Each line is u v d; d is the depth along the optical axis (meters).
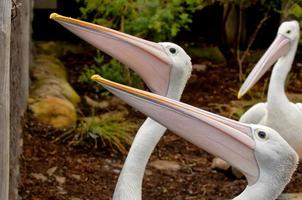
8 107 3.83
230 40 12.79
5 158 3.88
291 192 7.51
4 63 3.71
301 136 6.94
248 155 3.95
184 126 3.88
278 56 7.27
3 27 3.66
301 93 11.20
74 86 10.69
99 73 10.68
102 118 9.28
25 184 7.09
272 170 3.94
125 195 4.60
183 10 11.01
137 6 10.05
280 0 12.38
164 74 4.70
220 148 3.93
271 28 13.41
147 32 10.23
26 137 8.05
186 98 10.77
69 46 12.58
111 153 8.23
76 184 7.39
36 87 9.39
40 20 12.80
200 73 11.96
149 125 4.69
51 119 8.59
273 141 3.94
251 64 12.29
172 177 7.94
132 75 10.38
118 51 4.57
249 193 3.98
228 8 12.34
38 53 11.81
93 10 10.70
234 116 9.70
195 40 13.40
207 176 8.02
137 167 4.65
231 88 11.30
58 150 8.01
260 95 10.73
